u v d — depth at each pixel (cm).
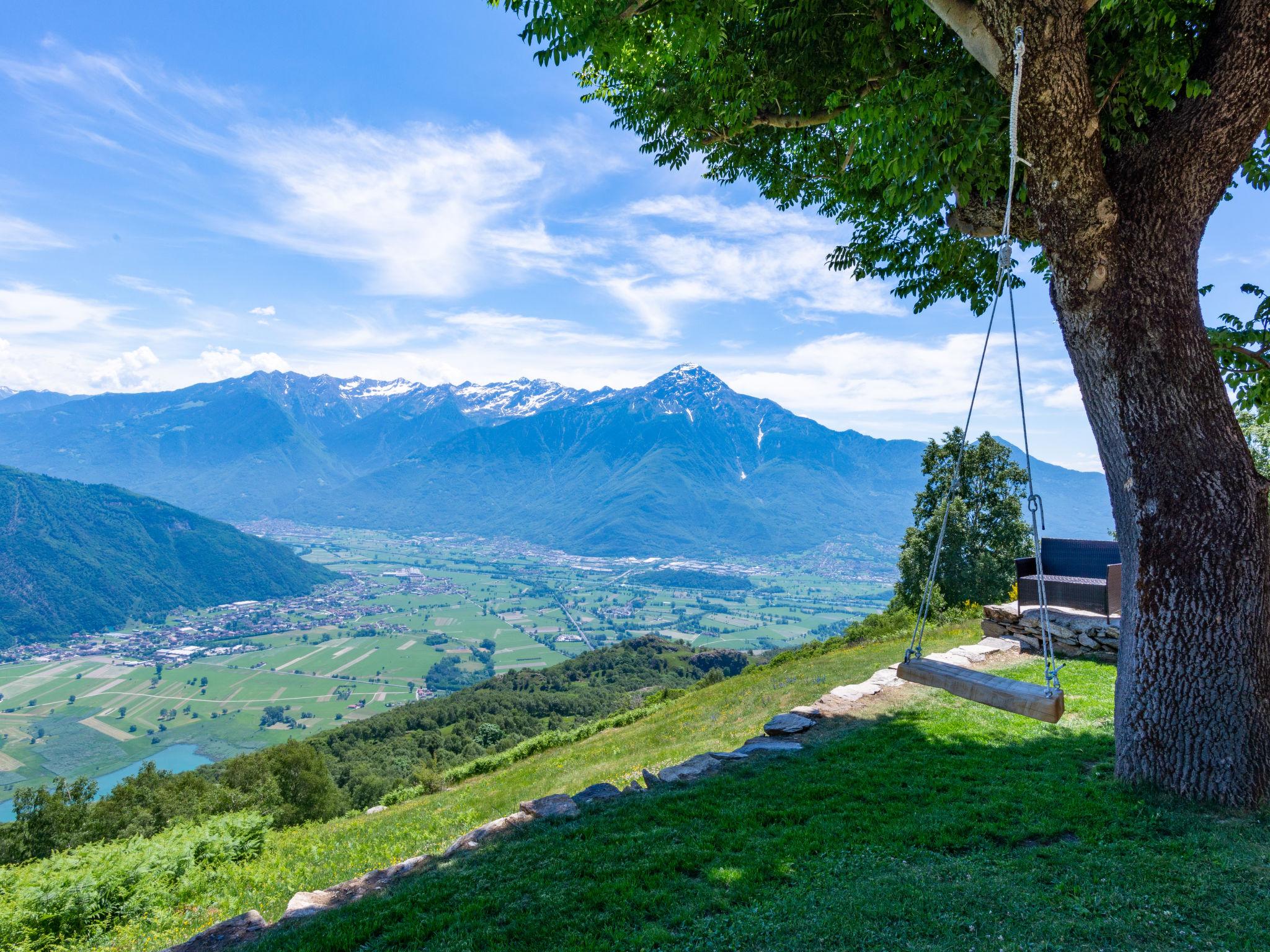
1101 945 392
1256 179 830
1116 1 550
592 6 683
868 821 603
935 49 818
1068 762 719
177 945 553
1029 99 575
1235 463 605
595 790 771
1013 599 2186
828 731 916
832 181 1011
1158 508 618
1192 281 623
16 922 730
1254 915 413
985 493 3550
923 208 755
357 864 862
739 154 1042
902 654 1667
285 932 526
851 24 824
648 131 1051
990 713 924
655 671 11150
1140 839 538
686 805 670
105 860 884
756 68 884
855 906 446
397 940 469
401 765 6053
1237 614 593
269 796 2505
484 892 529
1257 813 561
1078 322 647
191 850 966
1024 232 736
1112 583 1213
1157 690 620
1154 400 616
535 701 8981
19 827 2228
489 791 1396
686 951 417
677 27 719
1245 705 587
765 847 559
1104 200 600
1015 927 414
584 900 491
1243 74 577
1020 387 569
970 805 623
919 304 1066
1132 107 632
